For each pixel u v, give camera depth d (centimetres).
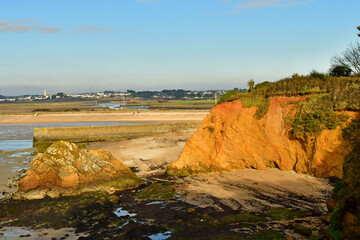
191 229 1562
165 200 2067
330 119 2133
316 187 2031
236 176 2458
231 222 1608
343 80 2288
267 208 1794
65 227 1702
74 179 2283
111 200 2061
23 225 1745
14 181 2711
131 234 1544
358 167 1307
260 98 2655
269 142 2472
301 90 2439
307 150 2261
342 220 1143
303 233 1386
